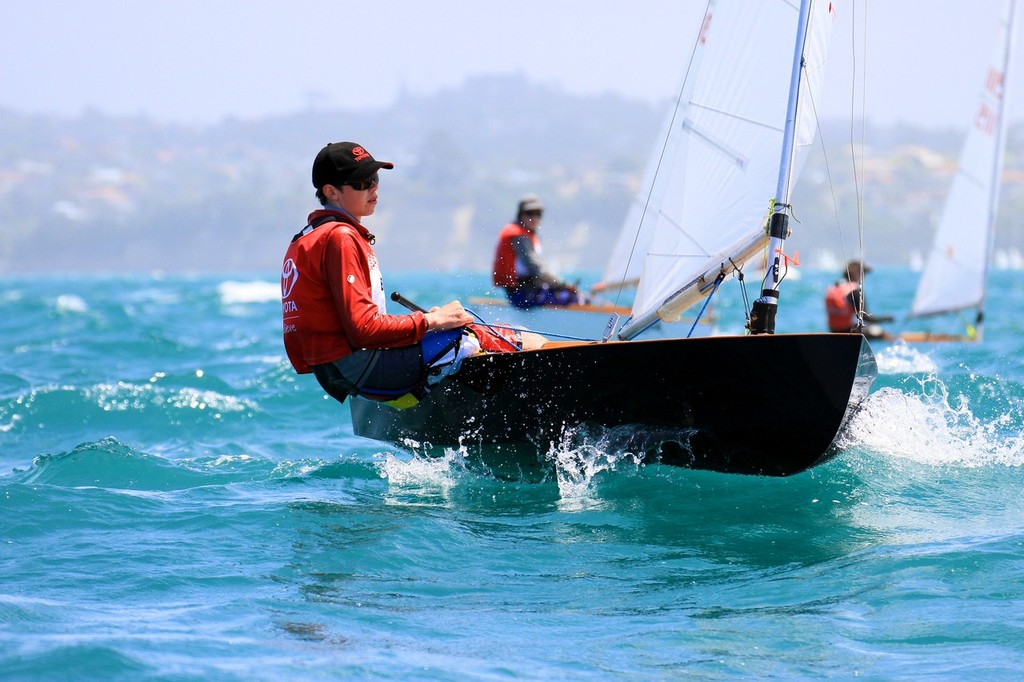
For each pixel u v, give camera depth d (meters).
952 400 22.02
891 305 77.12
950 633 10.77
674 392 15.57
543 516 15.30
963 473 16.98
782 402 15.03
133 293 127.94
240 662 10.22
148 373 34.12
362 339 15.62
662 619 11.41
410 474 18.31
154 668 9.97
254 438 23.31
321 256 15.75
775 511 15.22
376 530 14.60
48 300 97.31
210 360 38.03
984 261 49.19
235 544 14.00
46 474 18.30
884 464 17.47
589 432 16.48
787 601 11.80
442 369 16.69
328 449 22.05
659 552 13.61
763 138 16.95
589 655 10.51
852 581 12.29
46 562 13.19
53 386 27.81
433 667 10.21
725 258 17.30
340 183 16.02
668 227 17.94
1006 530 13.90
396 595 12.17
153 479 18.02
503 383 16.69
